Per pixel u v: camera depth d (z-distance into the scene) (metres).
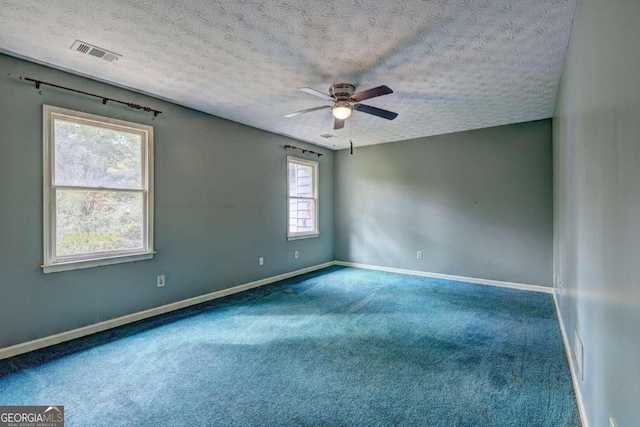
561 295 3.23
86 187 3.05
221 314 3.62
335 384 2.20
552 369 2.38
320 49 2.50
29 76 2.68
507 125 4.75
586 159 1.75
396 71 2.89
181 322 3.37
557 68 2.81
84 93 2.99
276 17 2.09
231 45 2.45
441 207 5.37
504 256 4.82
